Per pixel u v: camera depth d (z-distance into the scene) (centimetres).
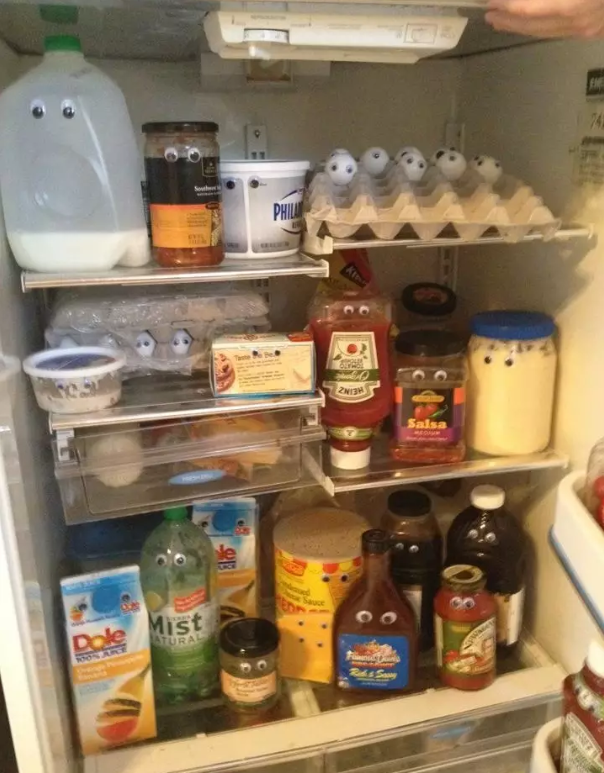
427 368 100
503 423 103
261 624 105
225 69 104
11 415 75
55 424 86
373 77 119
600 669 78
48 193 84
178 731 101
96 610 93
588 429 100
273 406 93
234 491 99
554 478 108
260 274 87
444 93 123
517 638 114
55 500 108
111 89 87
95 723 96
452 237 98
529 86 105
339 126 120
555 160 101
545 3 71
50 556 98
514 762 103
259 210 92
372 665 105
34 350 103
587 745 79
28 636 73
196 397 95
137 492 96
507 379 102
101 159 84
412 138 123
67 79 84
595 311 97
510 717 105
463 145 124
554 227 93
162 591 103
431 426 102
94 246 85
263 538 125
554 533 77
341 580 106
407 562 111
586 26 76
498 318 104
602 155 92
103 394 89
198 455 95
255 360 92
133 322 98
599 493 74
